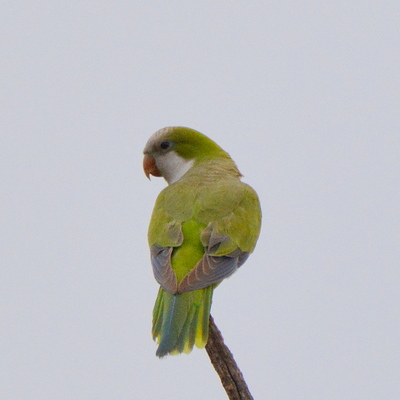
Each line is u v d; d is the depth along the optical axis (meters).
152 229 11.85
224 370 10.59
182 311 10.54
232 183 12.46
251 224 11.87
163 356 10.23
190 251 11.22
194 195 12.02
